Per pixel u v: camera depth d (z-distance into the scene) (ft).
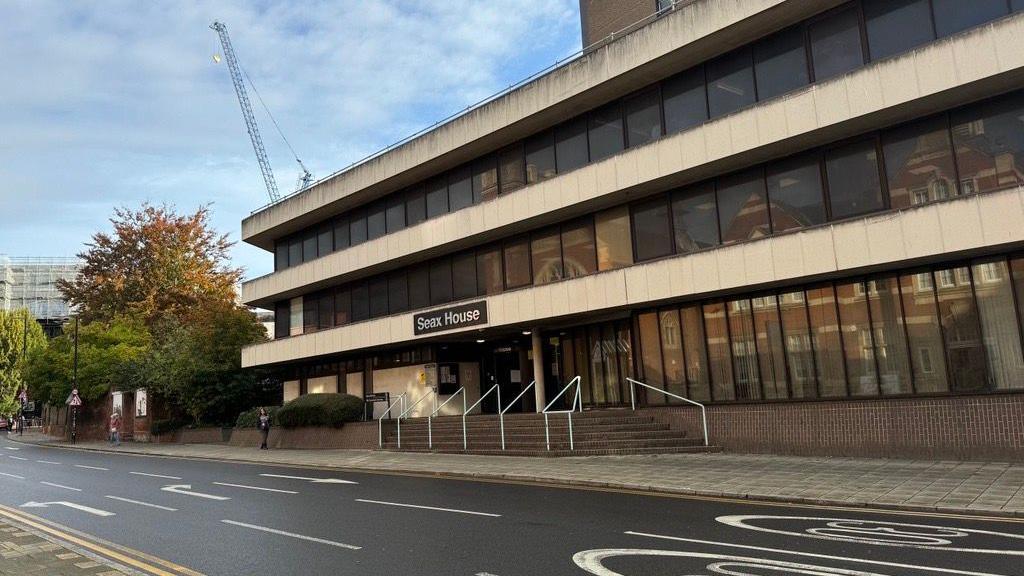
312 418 89.66
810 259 55.77
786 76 59.41
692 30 61.52
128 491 49.90
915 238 50.67
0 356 232.73
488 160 84.74
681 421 65.98
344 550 27.43
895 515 32.17
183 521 35.76
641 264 66.49
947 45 48.98
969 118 50.93
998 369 49.44
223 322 126.62
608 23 82.99
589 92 70.03
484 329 82.12
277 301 120.67
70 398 138.92
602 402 77.51
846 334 56.90
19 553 27.71
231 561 26.17
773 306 61.36
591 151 73.56
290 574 23.88
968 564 22.71
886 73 51.57
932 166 52.26
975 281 50.96
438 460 64.64
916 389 53.06
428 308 87.76
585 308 70.49
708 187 65.00
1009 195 46.80
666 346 68.39
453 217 84.23
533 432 68.03
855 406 55.31
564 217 76.18
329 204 101.86
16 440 154.81
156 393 130.52
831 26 57.16
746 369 62.54
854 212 55.77
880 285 55.52
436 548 27.25
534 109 74.18
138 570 24.98
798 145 57.98
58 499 46.37
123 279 161.38
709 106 64.13
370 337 95.20
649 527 30.30
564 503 38.01
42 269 347.56
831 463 51.06
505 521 32.78
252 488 49.85
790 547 25.71
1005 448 48.14
